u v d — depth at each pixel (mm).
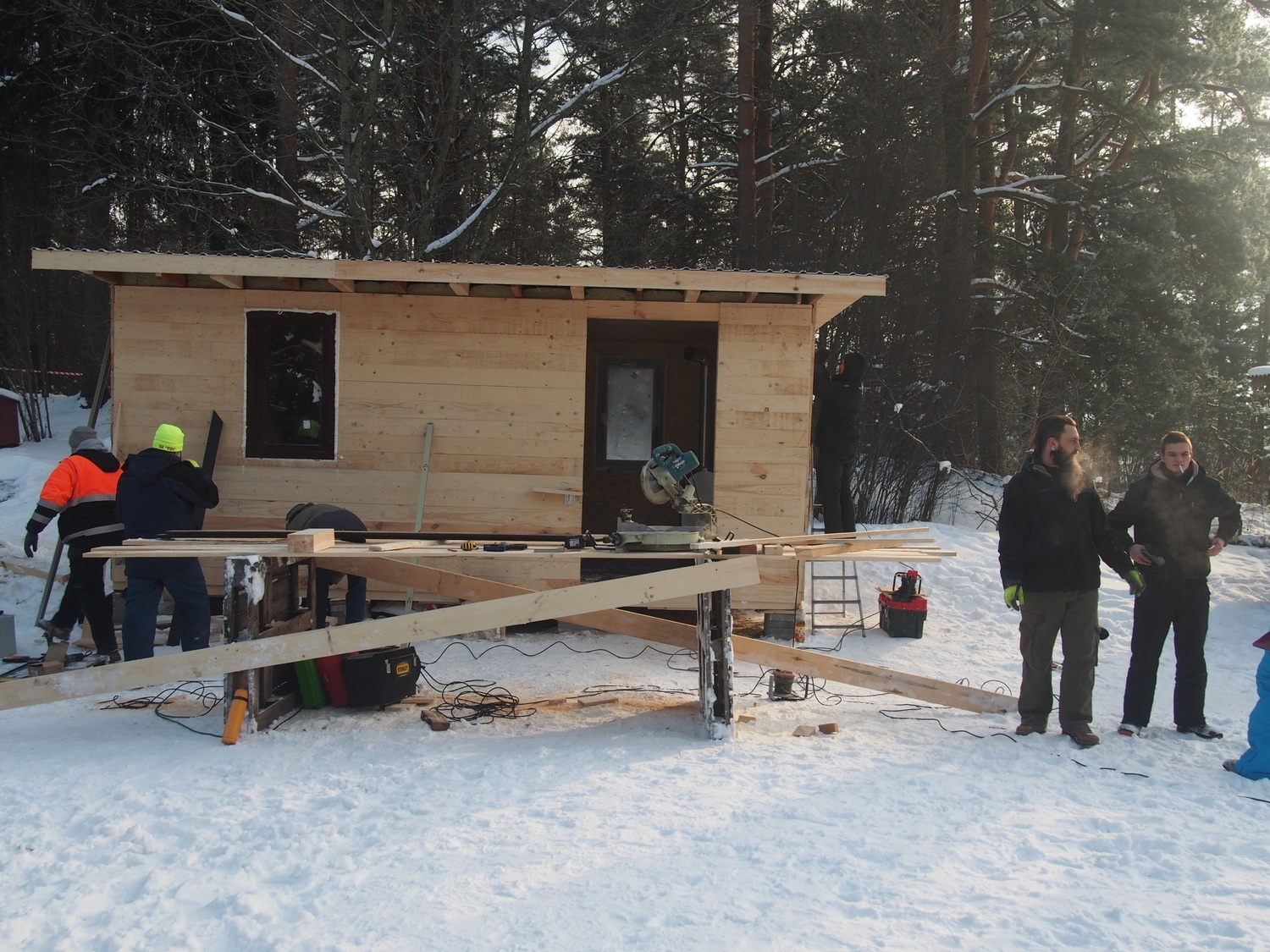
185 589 6191
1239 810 4297
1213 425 20859
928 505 15172
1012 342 19531
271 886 3373
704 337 10414
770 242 17688
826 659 5762
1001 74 21344
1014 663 7902
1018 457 17547
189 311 8078
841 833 3865
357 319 8109
